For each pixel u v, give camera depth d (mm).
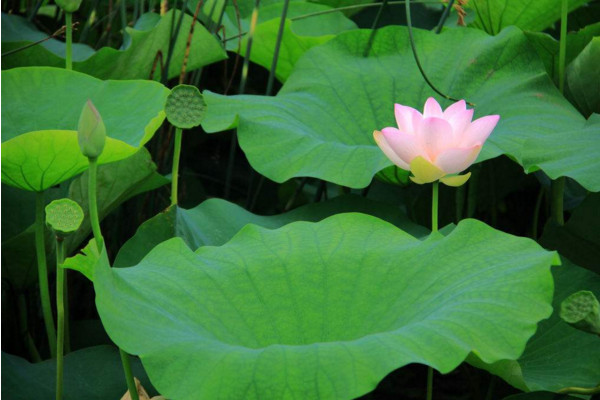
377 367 3311
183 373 3355
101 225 4445
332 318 3586
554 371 3713
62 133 3664
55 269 4098
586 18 4828
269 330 3564
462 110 3693
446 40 4383
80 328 4191
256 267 3656
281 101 4246
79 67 4367
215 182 5746
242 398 3312
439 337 3377
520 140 4016
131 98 4039
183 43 4441
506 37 4305
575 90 4246
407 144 3639
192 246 3945
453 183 3678
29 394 3775
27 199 4219
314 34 5109
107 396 3797
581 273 3891
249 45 4406
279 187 5137
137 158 3971
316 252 3691
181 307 3533
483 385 4254
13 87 4074
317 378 3312
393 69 4355
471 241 3631
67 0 4090
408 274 3623
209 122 4137
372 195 4762
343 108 4285
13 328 4156
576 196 4430
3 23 4562
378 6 5582
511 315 3414
